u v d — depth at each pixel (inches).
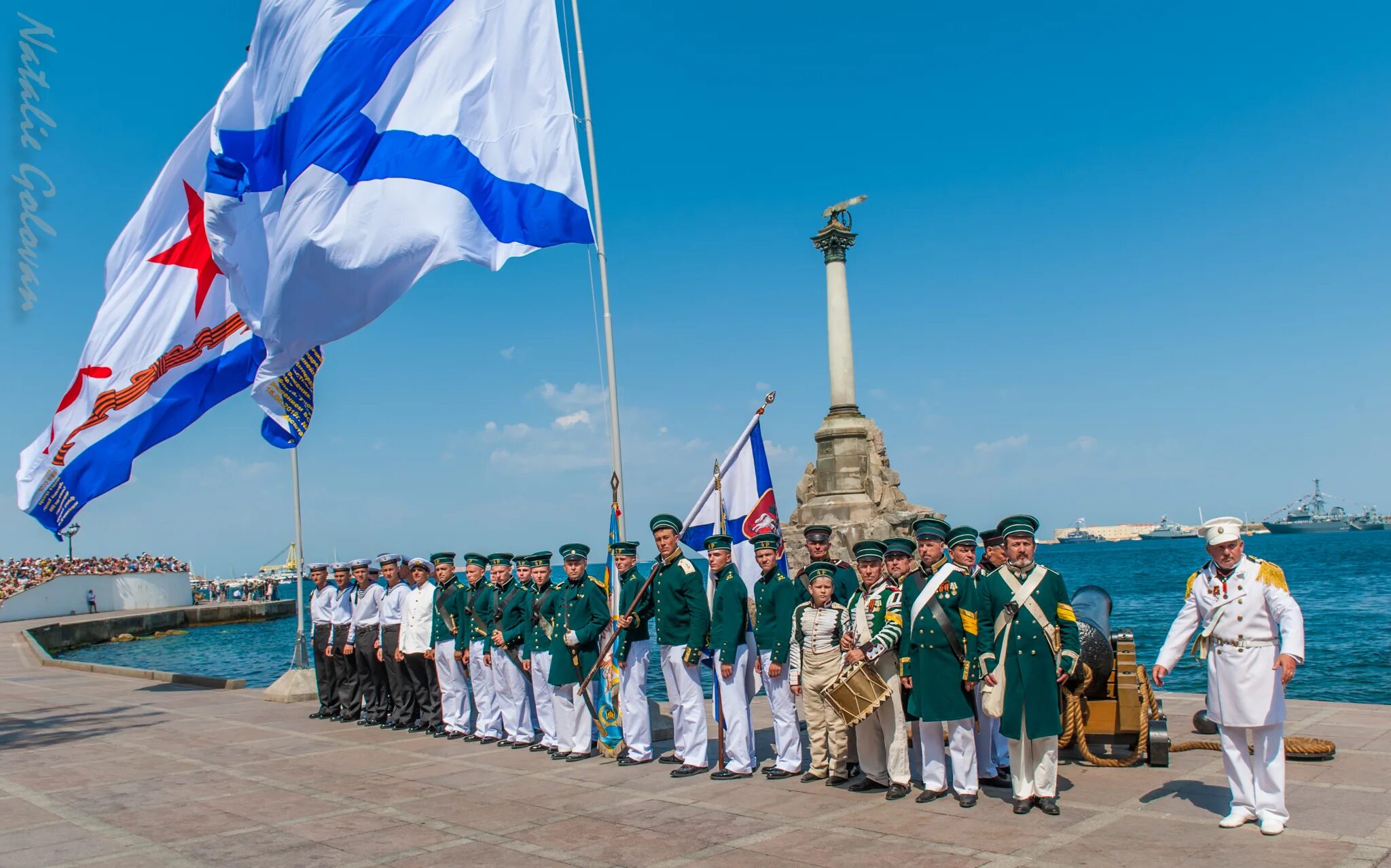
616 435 469.1
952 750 330.3
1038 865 258.8
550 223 450.9
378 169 443.2
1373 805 299.0
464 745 492.4
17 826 345.1
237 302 497.0
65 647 1779.0
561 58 464.4
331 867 285.1
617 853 287.4
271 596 3592.5
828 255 1804.9
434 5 464.4
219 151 489.7
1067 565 4286.4
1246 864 251.6
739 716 389.4
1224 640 285.6
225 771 439.2
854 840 291.0
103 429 602.5
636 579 435.5
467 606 502.0
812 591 377.7
